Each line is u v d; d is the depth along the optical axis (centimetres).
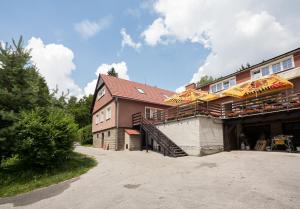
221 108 1608
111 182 779
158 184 703
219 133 1491
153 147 1952
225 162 1033
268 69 1645
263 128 1596
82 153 1647
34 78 1151
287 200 487
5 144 938
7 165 1025
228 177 739
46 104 1188
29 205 602
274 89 1277
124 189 669
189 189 623
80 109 4266
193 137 1402
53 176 937
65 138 1045
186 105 1734
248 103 1482
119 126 2070
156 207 491
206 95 1563
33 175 943
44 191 745
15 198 688
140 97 2331
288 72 1455
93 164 1174
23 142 908
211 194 563
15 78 1079
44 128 963
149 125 1878
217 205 480
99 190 686
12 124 976
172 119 1759
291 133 1420
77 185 779
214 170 872
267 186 604
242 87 1434
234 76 1911
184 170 912
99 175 916
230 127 1526
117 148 2000
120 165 1112
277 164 889
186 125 1481
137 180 780
